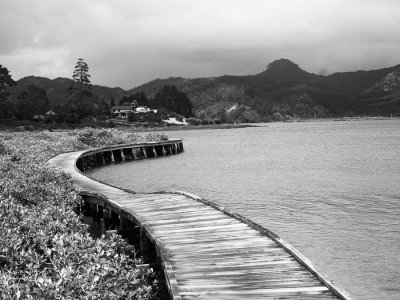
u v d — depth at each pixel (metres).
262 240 11.23
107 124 124.06
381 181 28.78
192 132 132.38
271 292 8.04
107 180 31.33
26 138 55.53
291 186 27.20
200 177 32.22
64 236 9.26
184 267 9.46
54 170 20.12
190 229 12.46
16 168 20.34
